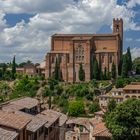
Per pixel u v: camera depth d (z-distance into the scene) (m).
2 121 55.00
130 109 76.62
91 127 106.56
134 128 76.19
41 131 73.69
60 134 102.19
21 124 56.78
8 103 82.00
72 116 192.25
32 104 89.12
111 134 77.31
